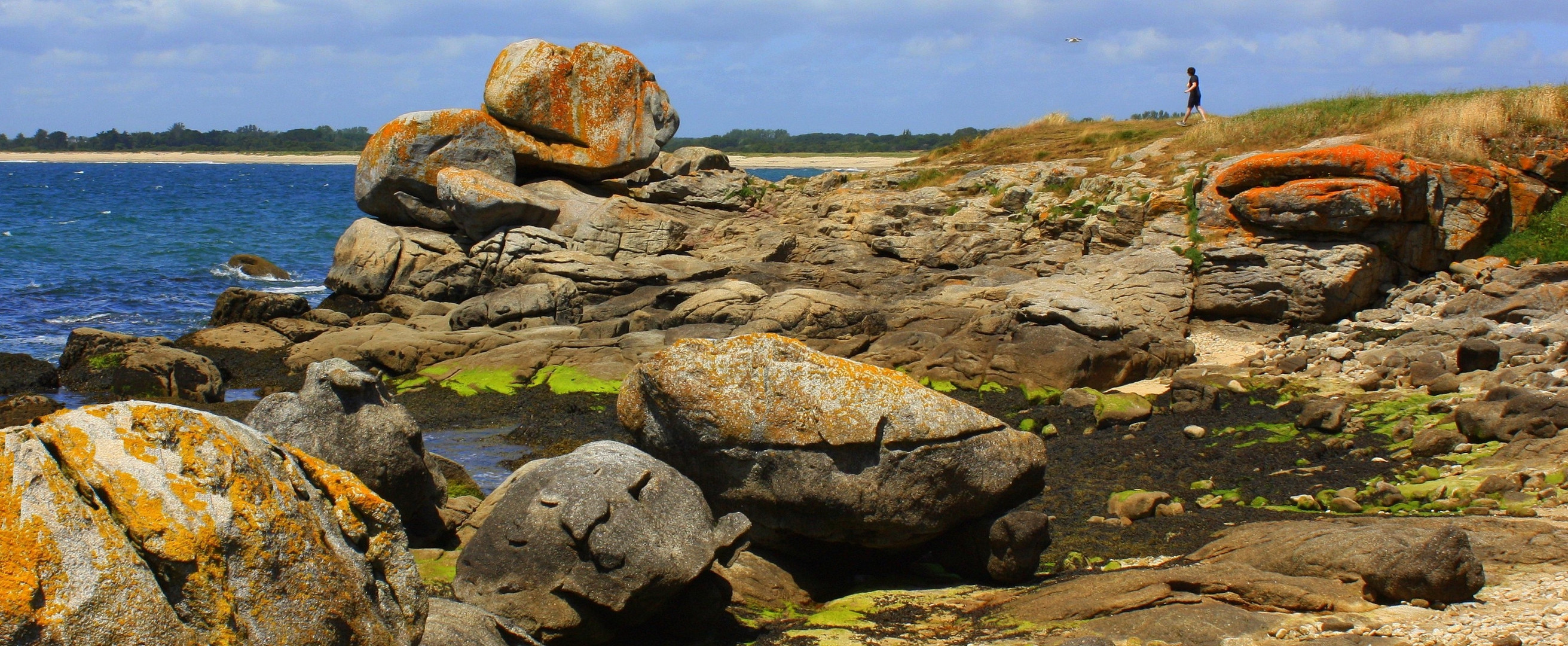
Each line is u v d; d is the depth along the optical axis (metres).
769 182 32.31
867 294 23.55
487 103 29.86
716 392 9.18
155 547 4.36
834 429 8.92
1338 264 19.70
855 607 8.65
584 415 16.88
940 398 9.14
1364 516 10.10
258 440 5.06
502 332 21.05
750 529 8.64
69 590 4.10
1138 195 23.73
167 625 4.25
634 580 7.57
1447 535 7.30
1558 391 12.41
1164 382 17.00
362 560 5.20
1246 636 6.85
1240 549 8.57
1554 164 21.23
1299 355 17.44
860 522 8.95
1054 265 23.64
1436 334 17.45
